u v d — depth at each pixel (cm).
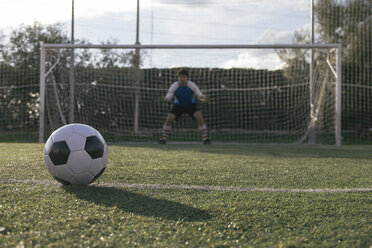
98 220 147
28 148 504
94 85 855
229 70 927
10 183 223
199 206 174
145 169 300
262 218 155
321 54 791
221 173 285
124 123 882
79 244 120
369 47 1006
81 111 837
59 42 961
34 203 172
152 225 142
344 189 224
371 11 995
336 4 982
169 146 619
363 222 152
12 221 142
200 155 438
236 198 192
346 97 997
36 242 121
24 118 946
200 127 712
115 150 504
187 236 131
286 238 131
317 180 261
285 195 202
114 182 234
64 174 203
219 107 949
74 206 168
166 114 916
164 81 906
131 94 887
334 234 136
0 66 938
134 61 884
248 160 386
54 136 209
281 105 903
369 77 999
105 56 863
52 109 789
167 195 198
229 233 136
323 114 798
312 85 802
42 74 737
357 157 441
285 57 877
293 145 718
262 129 923
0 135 936
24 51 952
